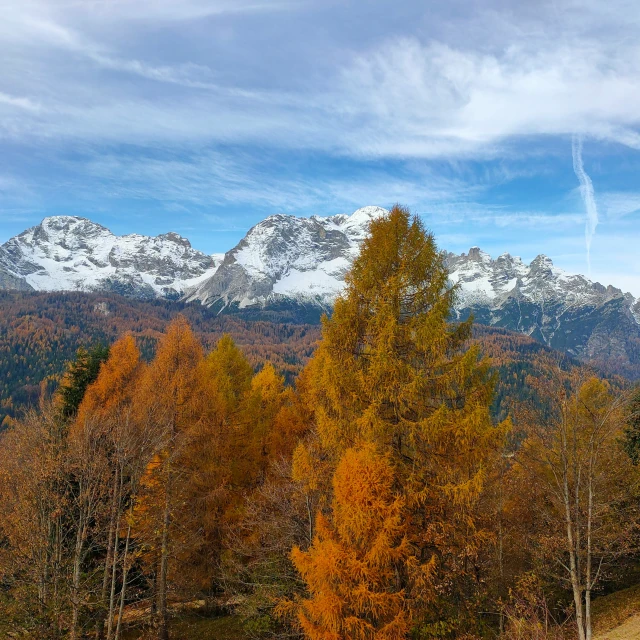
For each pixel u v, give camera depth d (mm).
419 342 11328
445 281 11867
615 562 15359
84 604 14453
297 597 13164
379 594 9875
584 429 12555
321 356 12664
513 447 13375
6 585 15117
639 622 13422
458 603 11203
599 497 12820
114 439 15445
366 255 12617
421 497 10789
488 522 13297
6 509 15109
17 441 15969
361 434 11398
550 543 12367
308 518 15977
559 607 16609
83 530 14891
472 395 11422
